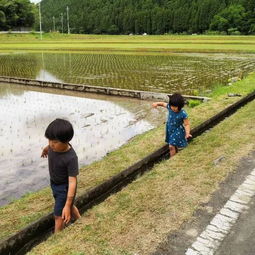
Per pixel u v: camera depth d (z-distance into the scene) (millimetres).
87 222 4055
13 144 10836
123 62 34188
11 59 40344
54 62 36188
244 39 61125
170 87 19453
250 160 5809
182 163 5734
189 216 4164
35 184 8008
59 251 3514
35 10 127562
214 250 3568
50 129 3506
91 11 151625
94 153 9883
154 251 3531
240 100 11055
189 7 118438
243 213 4246
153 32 121938
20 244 4176
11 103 17312
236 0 102750
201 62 32219
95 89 19359
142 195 4664
